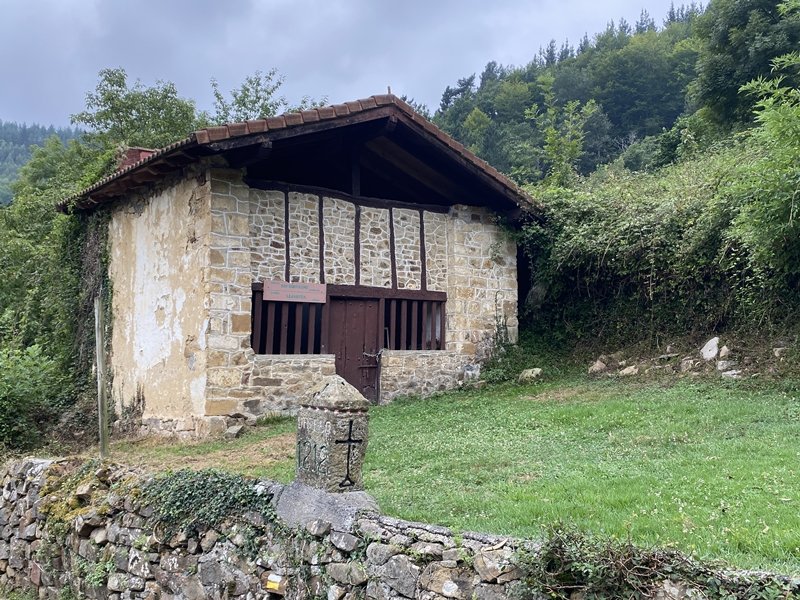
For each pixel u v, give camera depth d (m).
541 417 9.38
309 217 11.87
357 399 4.81
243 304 10.84
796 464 6.11
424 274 13.23
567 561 3.34
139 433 12.09
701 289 12.10
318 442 4.79
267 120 10.25
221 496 5.31
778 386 9.66
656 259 12.47
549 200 14.39
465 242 13.69
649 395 10.15
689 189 12.64
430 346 13.27
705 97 21.16
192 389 10.83
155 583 5.55
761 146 11.59
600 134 41.06
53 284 16.42
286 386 11.19
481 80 66.44
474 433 8.87
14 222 24.62
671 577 3.09
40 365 14.09
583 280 14.02
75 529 6.46
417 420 10.21
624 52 46.06
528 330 14.60
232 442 9.78
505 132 40.81
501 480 6.55
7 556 7.46
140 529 5.84
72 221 15.18
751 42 19.66
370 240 12.59
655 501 5.38
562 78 49.31
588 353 13.57
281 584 4.61
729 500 5.27
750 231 9.55
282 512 4.84
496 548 3.66
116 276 13.53
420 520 5.39
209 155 10.40
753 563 4.04
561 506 5.44
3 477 7.99
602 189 15.15
